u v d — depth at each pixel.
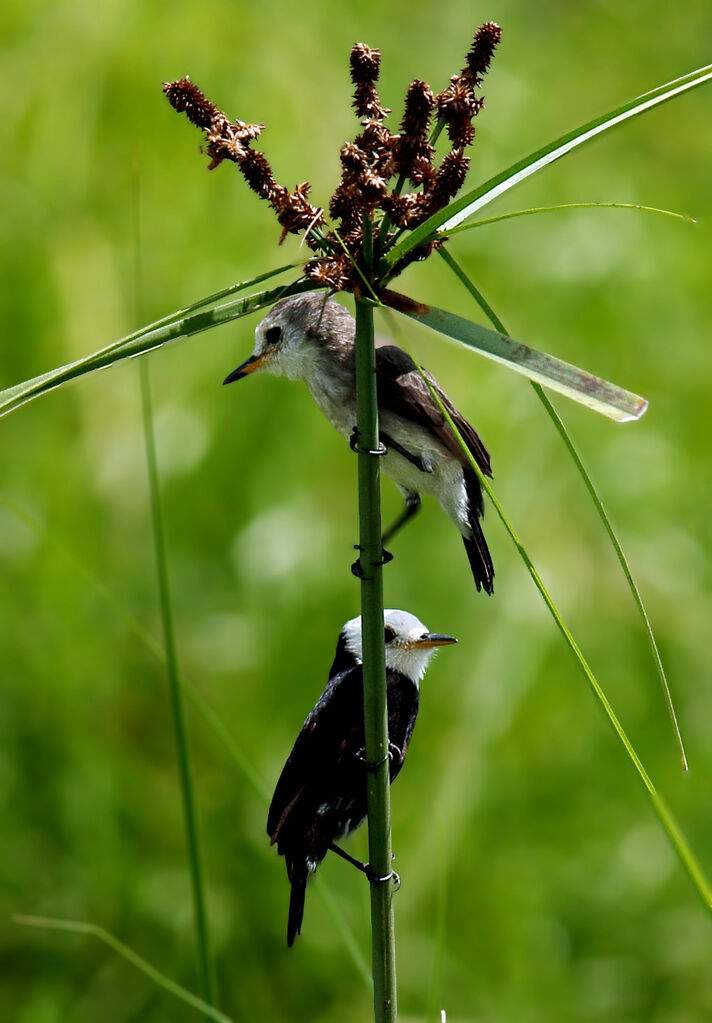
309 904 11.77
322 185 12.41
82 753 12.05
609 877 12.01
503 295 12.98
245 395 12.41
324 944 11.66
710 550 12.52
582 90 14.83
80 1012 11.52
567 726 12.15
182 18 12.98
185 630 12.28
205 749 12.23
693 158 14.61
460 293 12.78
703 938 11.88
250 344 12.40
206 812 12.09
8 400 4.79
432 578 12.10
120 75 12.88
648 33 15.57
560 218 13.34
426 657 7.55
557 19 15.39
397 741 7.46
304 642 12.09
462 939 11.57
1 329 12.37
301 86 12.90
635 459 12.57
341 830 7.12
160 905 11.84
